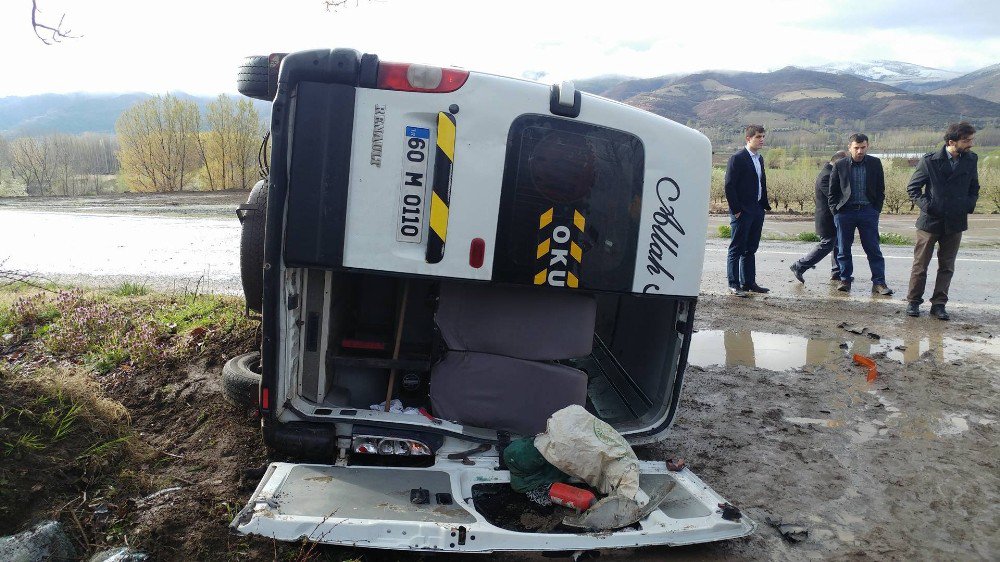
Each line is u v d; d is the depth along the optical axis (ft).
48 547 9.95
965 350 23.65
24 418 12.01
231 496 12.12
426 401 13.55
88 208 65.31
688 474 13.19
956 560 11.86
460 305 12.87
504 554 11.15
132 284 26.81
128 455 12.86
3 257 33.91
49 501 10.91
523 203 12.00
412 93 11.48
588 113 12.16
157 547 10.50
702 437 16.67
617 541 10.83
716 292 32.04
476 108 11.68
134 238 42.34
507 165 11.85
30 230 45.37
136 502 11.52
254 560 10.23
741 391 19.74
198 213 60.70
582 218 12.30
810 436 16.83
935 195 26.66
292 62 11.25
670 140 12.75
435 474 12.00
